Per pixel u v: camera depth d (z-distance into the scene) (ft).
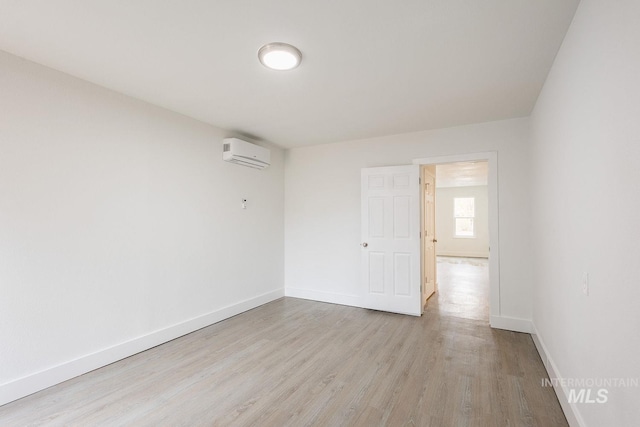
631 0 3.57
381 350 9.60
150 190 9.95
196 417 6.37
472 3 5.40
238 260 13.43
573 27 5.80
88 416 6.39
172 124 10.68
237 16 5.74
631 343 3.66
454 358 9.02
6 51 6.93
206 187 11.93
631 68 3.59
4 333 6.84
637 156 3.47
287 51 6.84
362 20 5.85
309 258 15.85
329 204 15.35
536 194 9.80
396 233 13.42
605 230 4.42
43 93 7.54
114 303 8.92
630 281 3.67
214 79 8.33
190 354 9.36
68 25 5.99
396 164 13.73
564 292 6.62
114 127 9.00
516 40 6.55
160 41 6.57
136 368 8.48
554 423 6.15
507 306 11.43
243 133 13.51
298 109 10.60
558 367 7.14
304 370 8.35
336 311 13.73
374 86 8.78
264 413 6.51
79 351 8.11
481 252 33.73
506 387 7.46
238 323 12.14
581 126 5.41
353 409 6.64
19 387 6.98
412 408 6.66
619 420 3.99
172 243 10.61
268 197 15.35
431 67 7.72
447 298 15.96
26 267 7.20
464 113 10.95
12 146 7.03
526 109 10.55
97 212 8.56
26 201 7.23
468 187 34.65
